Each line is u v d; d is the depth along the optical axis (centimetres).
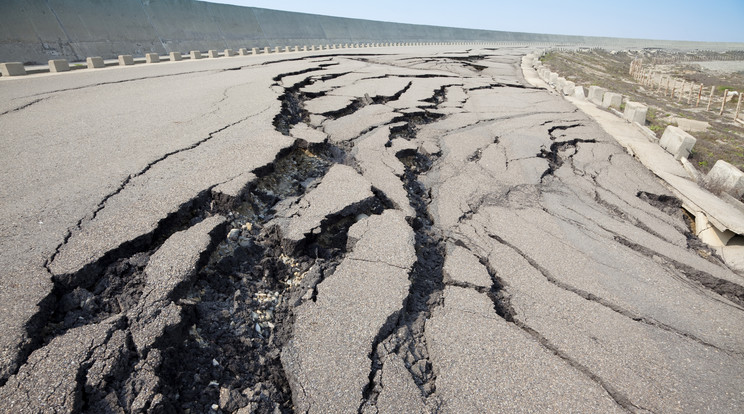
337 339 251
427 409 210
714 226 461
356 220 394
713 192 559
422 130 723
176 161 443
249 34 3341
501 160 597
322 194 414
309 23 4100
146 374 204
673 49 9731
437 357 246
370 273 310
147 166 427
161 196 357
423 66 1619
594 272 342
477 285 314
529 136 710
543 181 539
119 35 2325
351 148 584
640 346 262
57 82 965
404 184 487
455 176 542
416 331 270
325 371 230
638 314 294
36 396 182
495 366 239
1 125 575
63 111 662
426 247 375
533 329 271
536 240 391
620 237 409
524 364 242
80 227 304
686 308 307
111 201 347
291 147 505
